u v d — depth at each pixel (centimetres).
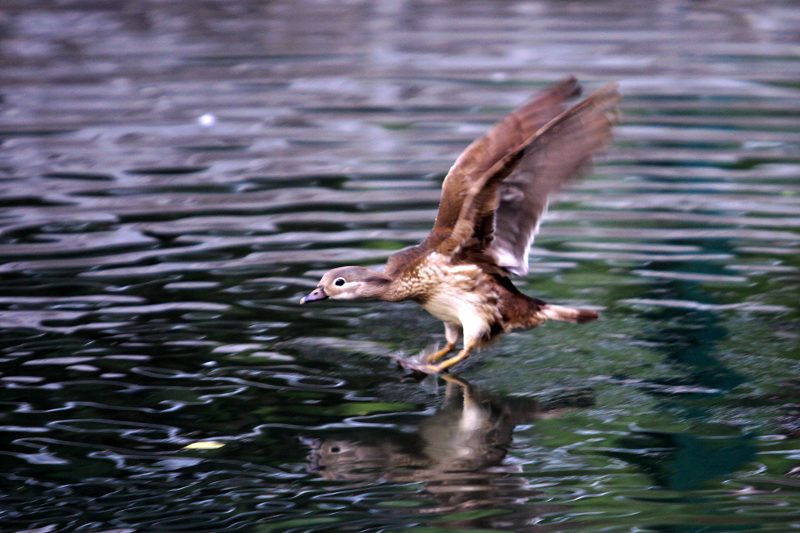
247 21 2775
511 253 1085
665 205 1544
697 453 899
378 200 1562
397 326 1216
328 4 3000
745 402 1004
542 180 1041
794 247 1381
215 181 1652
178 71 2286
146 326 1174
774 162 1709
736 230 1443
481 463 882
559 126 984
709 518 784
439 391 1048
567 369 1098
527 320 1120
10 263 1335
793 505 803
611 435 939
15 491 838
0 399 1002
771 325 1171
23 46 2492
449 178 1126
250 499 826
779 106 1998
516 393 1042
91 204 1552
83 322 1178
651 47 2456
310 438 934
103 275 1306
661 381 1057
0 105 2039
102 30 2666
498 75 2217
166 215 1511
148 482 854
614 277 1307
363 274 1105
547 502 816
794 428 945
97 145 1819
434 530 774
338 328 1200
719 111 1975
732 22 2730
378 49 2466
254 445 920
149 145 1822
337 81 2200
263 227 1466
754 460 884
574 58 2355
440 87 2139
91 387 1030
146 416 974
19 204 1549
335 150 1786
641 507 805
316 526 782
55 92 2130
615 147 1798
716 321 1184
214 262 1350
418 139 1825
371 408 1003
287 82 2198
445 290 1112
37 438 929
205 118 1962
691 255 1365
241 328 1178
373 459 895
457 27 2698
